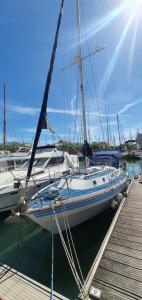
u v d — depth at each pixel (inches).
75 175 279.1
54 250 205.6
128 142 1953.7
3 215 275.3
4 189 267.6
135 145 1836.9
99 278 134.7
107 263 149.9
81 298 119.8
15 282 138.5
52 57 171.2
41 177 313.6
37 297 124.5
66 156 388.8
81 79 306.3
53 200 200.4
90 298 120.4
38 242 225.8
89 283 129.6
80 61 305.9
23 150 469.1
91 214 237.8
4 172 329.7
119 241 180.9
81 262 183.8
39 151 371.9
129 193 348.8
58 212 194.7
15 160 380.5
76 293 148.6
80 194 225.3
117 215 240.2
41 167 338.0
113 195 276.7
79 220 223.3
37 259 194.5
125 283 129.6
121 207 269.3
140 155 1231.5
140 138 1927.9
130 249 167.5
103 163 390.6
